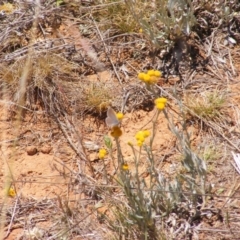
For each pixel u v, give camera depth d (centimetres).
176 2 580
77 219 474
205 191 470
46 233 469
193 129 540
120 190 491
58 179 516
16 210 489
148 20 621
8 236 471
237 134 530
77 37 627
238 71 586
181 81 581
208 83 577
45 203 494
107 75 596
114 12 641
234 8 623
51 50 610
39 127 562
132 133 549
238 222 459
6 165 532
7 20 649
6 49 624
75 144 544
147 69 598
